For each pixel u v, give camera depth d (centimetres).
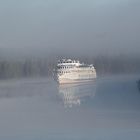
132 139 10519
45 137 11294
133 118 13525
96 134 11275
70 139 10900
